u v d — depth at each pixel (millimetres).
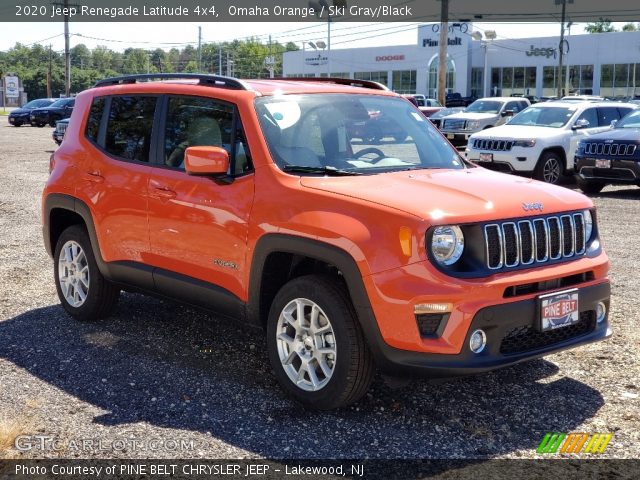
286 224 4344
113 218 5598
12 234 9977
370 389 4684
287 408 4410
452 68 65438
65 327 5984
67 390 4684
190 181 5023
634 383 4754
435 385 4746
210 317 6254
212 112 5094
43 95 132750
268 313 4684
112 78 6215
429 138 5438
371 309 3986
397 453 3844
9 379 4871
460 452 3855
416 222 3914
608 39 61250
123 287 5730
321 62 72938
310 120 4969
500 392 4645
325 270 4594
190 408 4406
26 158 21859
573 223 4422
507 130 16438
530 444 3945
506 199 4258
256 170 4664
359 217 4094
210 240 4844
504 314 3975
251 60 133000
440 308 3861
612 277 7508
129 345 5535
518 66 65938
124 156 5660
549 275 4168
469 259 4008
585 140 14234
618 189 15414
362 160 4930
